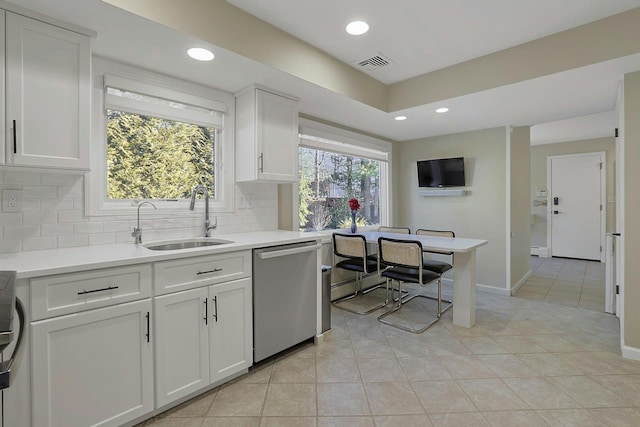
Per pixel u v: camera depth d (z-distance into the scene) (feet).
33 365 4.40
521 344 8.65
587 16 7.15
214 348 6.44
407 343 8.75
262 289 7.32
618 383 6.74
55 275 4.58
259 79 8.13
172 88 7.89
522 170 14.64
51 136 5.43
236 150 9.14
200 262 6.20
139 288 5.40
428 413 5.83
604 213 20.25
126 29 5.80
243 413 5.83
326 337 9.16
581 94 9.39
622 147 7.89
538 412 5.83
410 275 10.19
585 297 12.96
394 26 7.49
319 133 12.04
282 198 10.83
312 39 8.09
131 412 5.32
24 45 5.17
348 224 14.30
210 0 6.32
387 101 11.11
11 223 5.79
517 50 8.44
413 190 16.19
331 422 5.59
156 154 7.95
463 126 13.44
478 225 14.15
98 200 6.84
